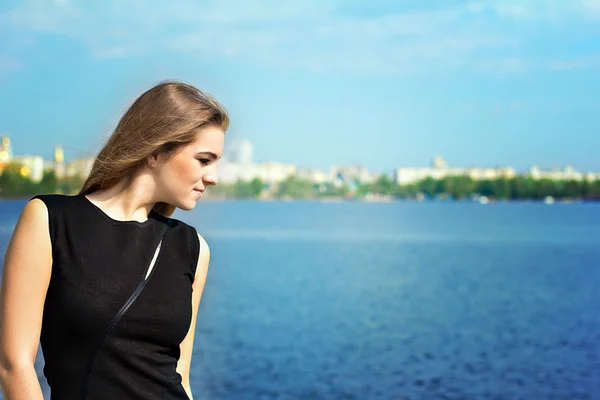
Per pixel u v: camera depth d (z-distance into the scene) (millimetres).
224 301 22828
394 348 15555
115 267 2506
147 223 2627
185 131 2537
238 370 12961
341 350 15148
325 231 73250
